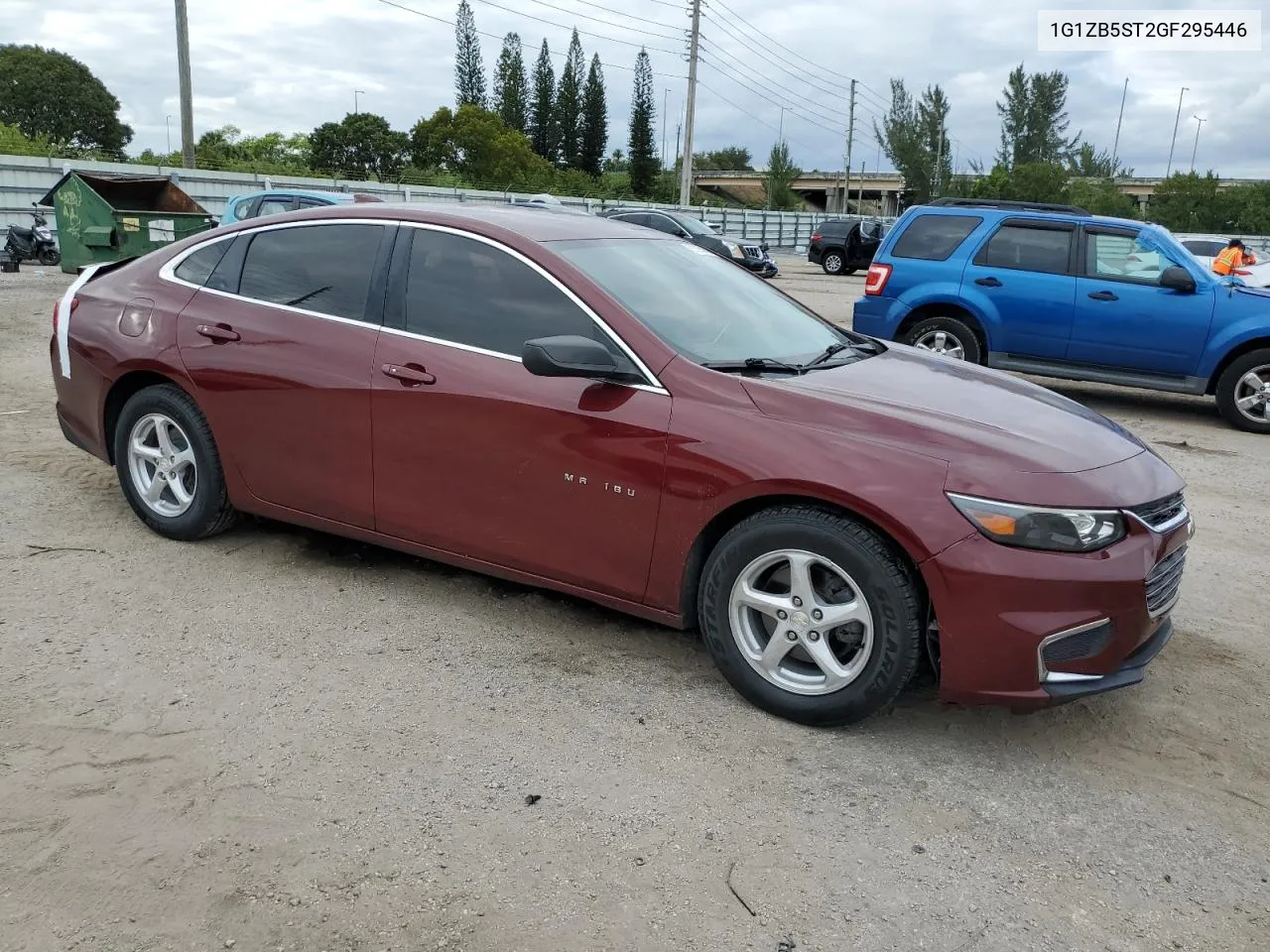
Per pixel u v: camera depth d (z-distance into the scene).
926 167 91.00
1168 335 8.72
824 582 3.29
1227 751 3.32
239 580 4.39
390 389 3.91
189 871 2.55
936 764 3.18
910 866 2.67
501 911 2.44
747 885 2.57
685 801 2.92
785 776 3.07
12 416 7.22
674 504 3.39
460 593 4.35
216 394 4.38
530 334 3.71
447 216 4.03
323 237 4.29
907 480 3.05
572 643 3.92
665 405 3.42
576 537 3.62
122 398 4.88
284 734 3.20
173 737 3.15
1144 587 3.04
